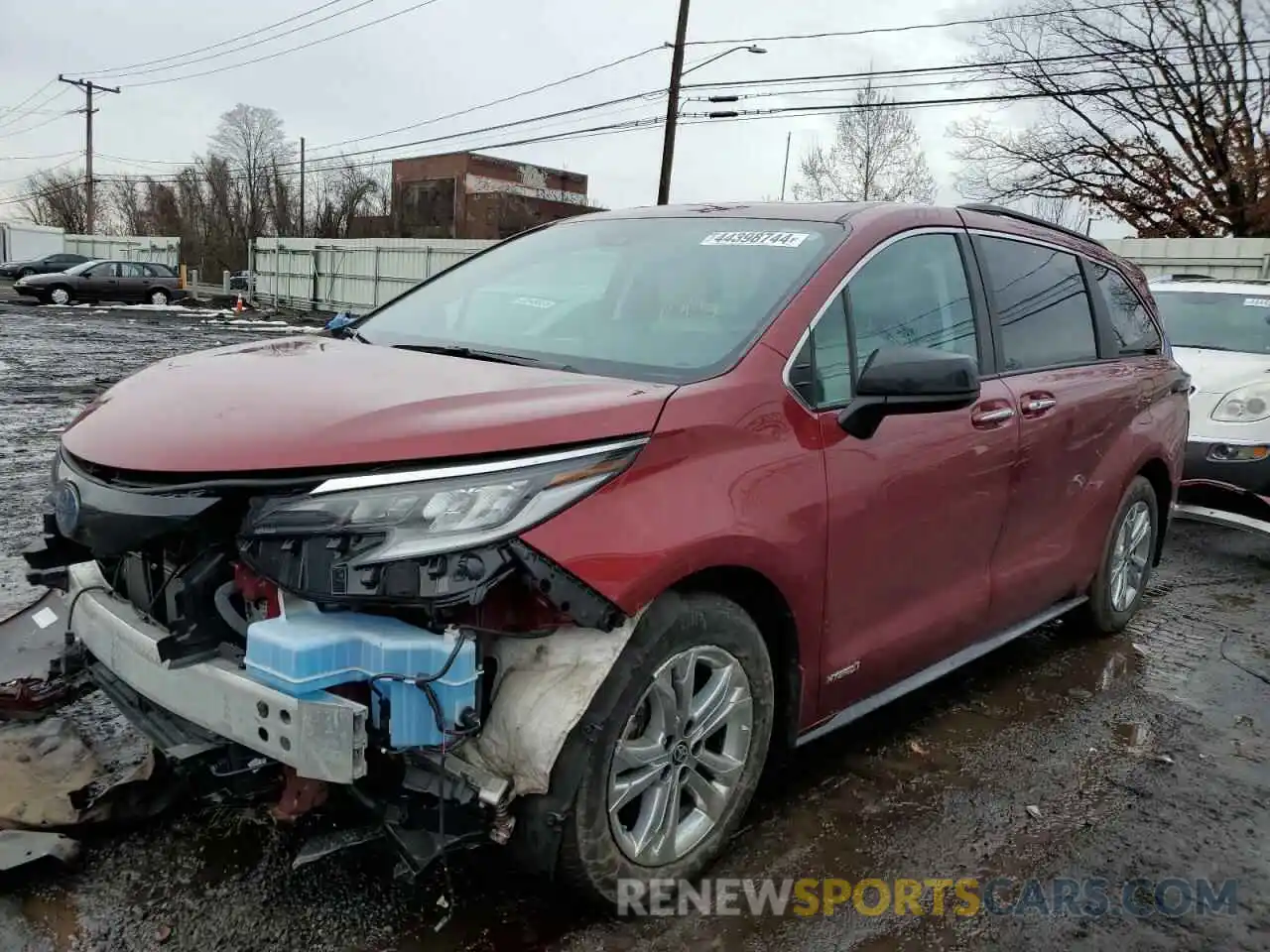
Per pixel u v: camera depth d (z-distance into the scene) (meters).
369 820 2.47
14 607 4.57
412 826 2.35
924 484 3.33
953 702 4.30
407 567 2.15
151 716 2.62
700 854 2.84
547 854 2.47
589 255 3.74
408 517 2.18
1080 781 3.65
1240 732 4.17
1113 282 4.95
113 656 2.57
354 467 2.23
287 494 2.24
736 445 2.71
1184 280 9.42
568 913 2.70
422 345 3.34
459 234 66.56
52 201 78.06
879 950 2.67
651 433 2.51
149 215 77.06
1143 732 4.11
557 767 2.41
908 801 3.43
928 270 3.62
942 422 3.41
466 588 2.16
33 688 3.20
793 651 2.99
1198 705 4.42
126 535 2.34
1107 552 4.86
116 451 2.44
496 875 2.82
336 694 2.23
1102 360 4.64
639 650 2.51
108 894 2.65
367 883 2.76
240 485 2.24
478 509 2.21
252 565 2.26
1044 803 3.48
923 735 3.96
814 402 2.98
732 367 2.84
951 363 2.84
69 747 3.16
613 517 2.37
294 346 3.28
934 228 3.71
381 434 2.27
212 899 2.65
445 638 2.23
